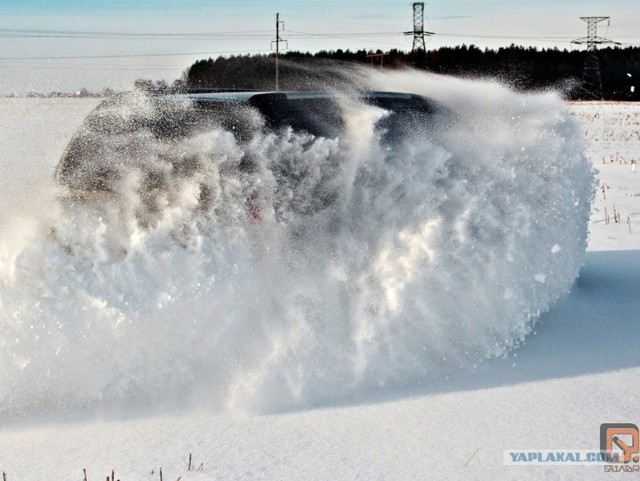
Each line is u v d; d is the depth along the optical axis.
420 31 58.91
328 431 3.52
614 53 68.38
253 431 3.55
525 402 3.80
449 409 3.75
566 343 4.71
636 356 4.47
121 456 3.29
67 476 3.10
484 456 3.20
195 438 3.48
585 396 3.87
